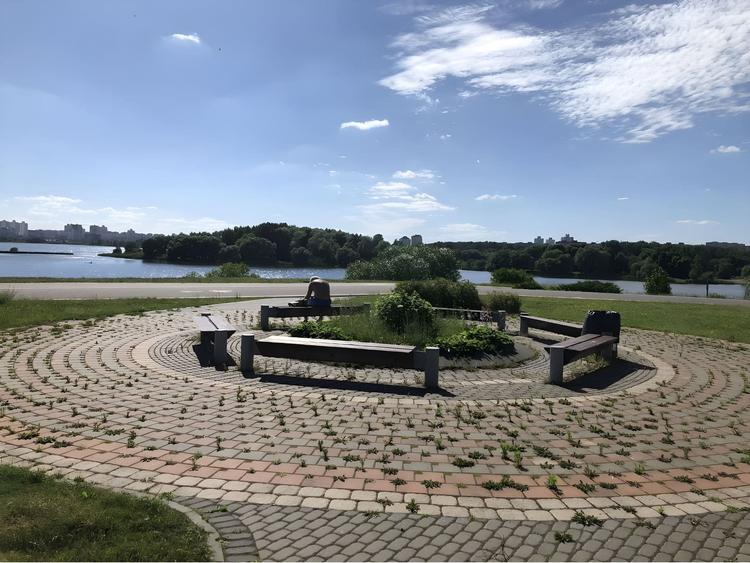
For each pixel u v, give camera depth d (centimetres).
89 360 889
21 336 1088
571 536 370
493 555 345
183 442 529
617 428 611
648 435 590
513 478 465
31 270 4638
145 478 445
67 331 1163
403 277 4066
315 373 841
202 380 778
